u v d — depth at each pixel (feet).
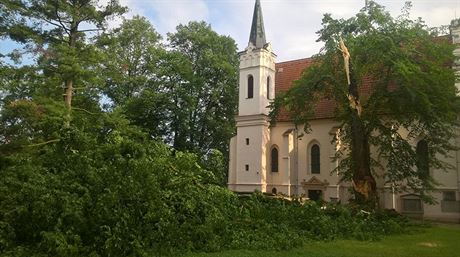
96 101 76.28
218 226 37.93
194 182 41.34
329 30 80.33
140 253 30.17
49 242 28.30
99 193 32.35
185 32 131.13
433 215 84.99
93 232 31.22
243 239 37.42
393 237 47.34
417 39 74.08
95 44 71.26
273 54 118.11
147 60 121.19
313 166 104.73
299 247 37.35
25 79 63.10
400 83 67.77
